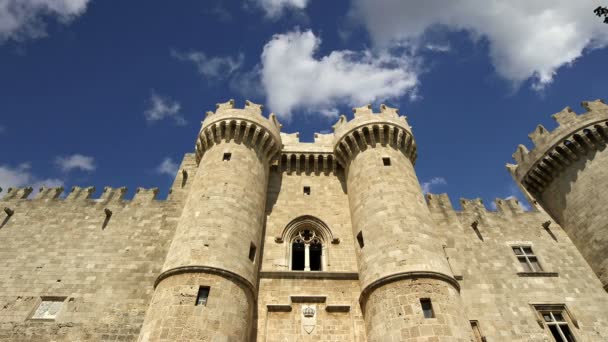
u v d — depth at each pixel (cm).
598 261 2352
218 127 2530
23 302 2042
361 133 2534
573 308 2127
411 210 2064
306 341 1795
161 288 1717
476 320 1986
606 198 2423
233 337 1602
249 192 2241
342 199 2552
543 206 2880
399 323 1593
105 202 2645
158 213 2550
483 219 2658
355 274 2044
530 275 2289
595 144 2633
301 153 2802
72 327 1919
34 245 2339
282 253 2200
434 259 1828
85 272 2183
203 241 1867
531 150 2969
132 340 1872
